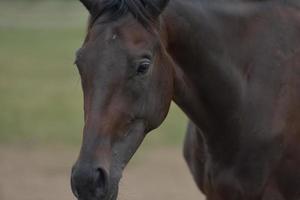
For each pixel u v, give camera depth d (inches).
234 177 291.4
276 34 296.7
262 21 298.0
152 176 663.8
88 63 246.7
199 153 312.5
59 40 1839.3
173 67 276.1
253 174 288.2
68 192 613.0
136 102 250.4
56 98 1042.1
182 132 839.1
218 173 295.6
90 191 237.1
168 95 268.1
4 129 848.3
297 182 288.4
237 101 287.3
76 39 1854.1
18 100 1026.1
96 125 242.1
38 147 775.7
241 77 289.6
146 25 255.4
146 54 250.4
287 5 306.2
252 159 287.3
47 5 2886.3
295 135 289.1
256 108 288.0
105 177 238.8
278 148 286.8
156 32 259.6
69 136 820.0
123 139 249.8
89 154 239.0
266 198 289.0
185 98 286.5
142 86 250.4
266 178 288.4
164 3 259.1
